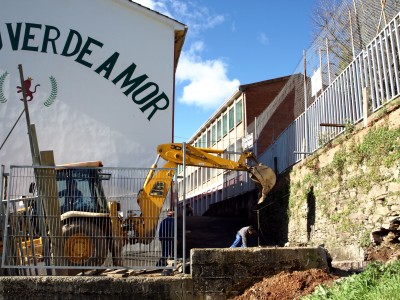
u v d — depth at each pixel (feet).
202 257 26.43
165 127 55.26
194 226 78.69
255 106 112.57
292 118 89.45
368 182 33.06
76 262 28.43
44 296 25.67
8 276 26.30
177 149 39.55
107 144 53.67
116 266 27.96
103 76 55.11
